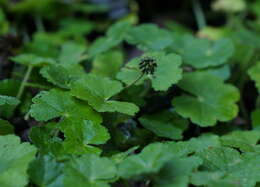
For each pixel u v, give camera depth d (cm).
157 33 78
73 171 58
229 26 99
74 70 69
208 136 67
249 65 83
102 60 76
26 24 98
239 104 78
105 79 66
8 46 81
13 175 58
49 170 59
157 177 58
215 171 61
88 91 65
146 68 66
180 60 68
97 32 100
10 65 78
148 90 73
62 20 99
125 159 59
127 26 78
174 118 70
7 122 64
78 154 61
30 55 74
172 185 58
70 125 63
